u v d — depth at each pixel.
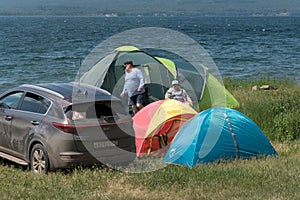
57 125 13.85
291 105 22.03
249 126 15.78
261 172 13.56
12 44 86.69
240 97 27.19
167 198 11.62
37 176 13.63
